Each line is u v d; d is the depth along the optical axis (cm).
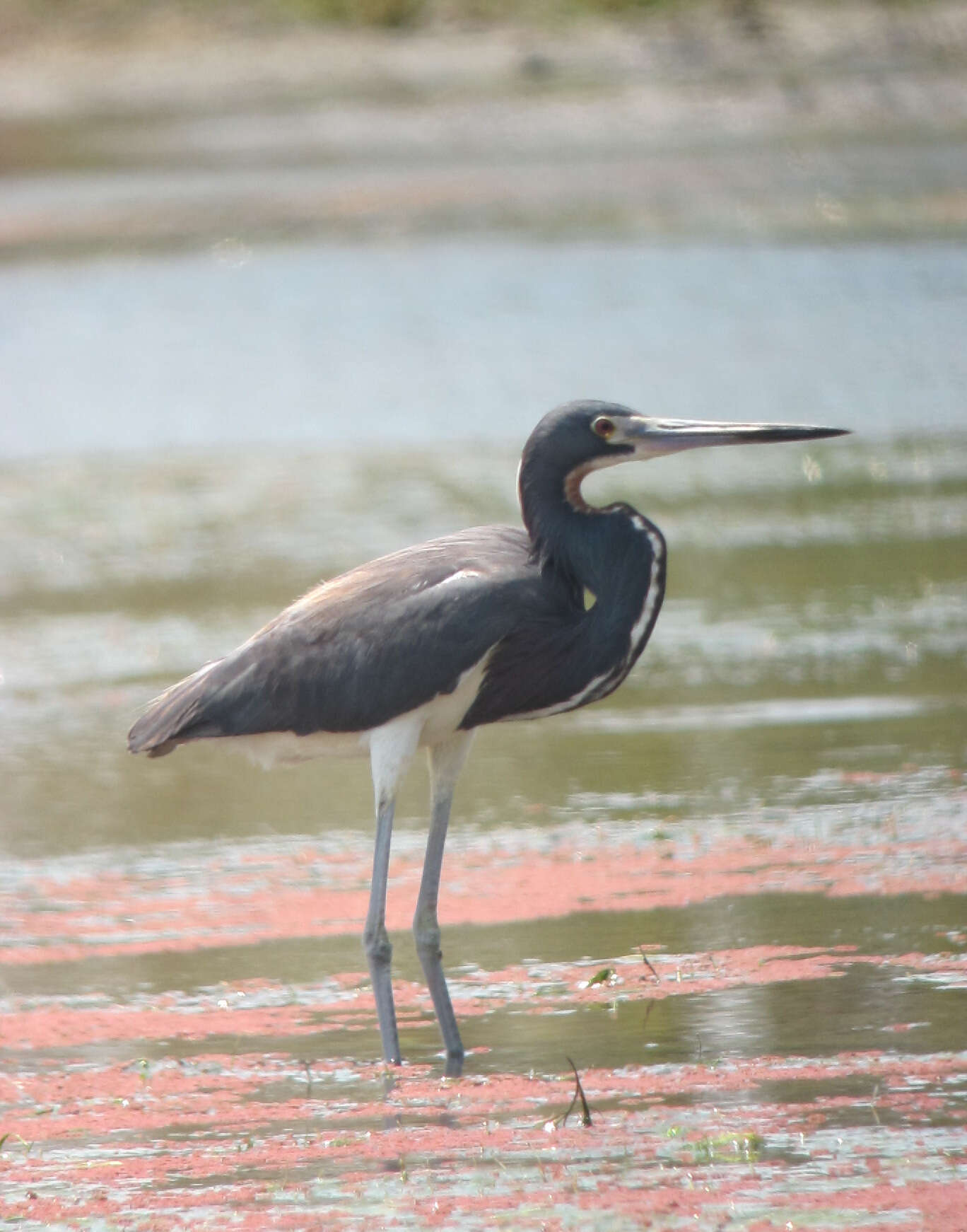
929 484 2066
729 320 2956
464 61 5722
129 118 5566
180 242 3916
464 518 1988
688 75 5284
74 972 951
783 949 895
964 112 4850
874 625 1572
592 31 5778
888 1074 737
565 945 931
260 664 863
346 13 6266
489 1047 819
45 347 3077
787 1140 678
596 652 861
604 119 4969
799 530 1914
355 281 3444
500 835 1137
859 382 2566
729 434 873
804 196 3997
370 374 2761
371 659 839
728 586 1730
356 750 873
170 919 1027
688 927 940
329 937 988
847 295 3094
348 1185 670
